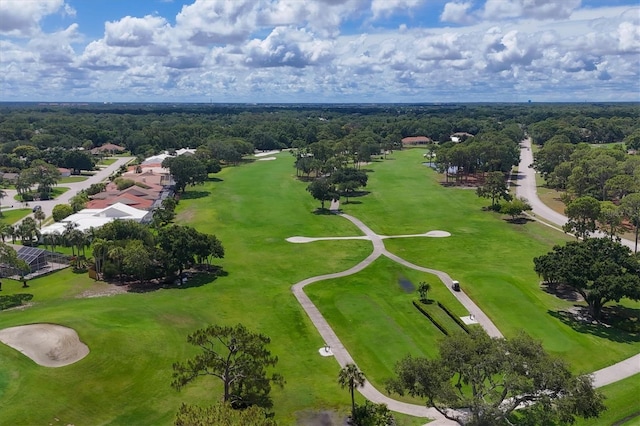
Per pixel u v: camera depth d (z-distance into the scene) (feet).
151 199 517.14
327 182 502.79
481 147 632.38
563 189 571.69
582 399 143.23
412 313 260.62
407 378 150.71
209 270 324.19
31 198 548.31
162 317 238.07
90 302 254.06
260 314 257.55
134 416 169.58
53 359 192.03
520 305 262.26
